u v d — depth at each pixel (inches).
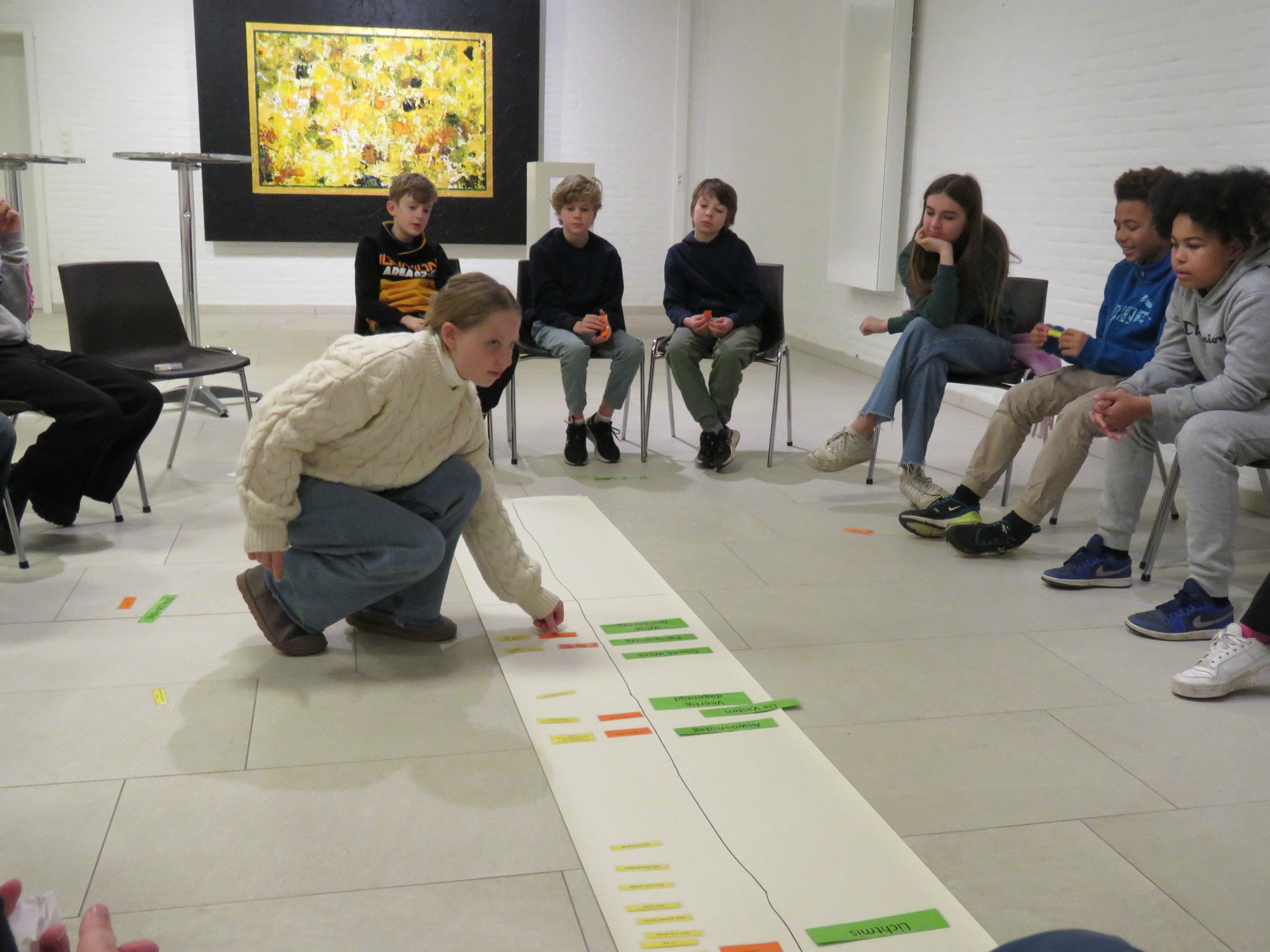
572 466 158.1
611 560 117.5
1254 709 86.3
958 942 57.5
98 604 101.2
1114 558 112.3
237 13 312.3
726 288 161.3
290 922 58.1
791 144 289.9
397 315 148.0
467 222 338.0
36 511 118.4
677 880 62.3
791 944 57.1
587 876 62.5
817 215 277.3
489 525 91.7
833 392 224.5
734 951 56.4
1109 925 59.8
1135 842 67.7
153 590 105.2
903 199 237.1
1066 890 62.8
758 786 72.5
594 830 67.1
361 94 323.9
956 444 177.9
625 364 157.3
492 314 77.4
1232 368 98.3
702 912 59.5
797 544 125.0
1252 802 72.7
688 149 352.8
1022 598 109.0
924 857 65.6
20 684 84.8
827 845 66.1
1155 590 111.9
